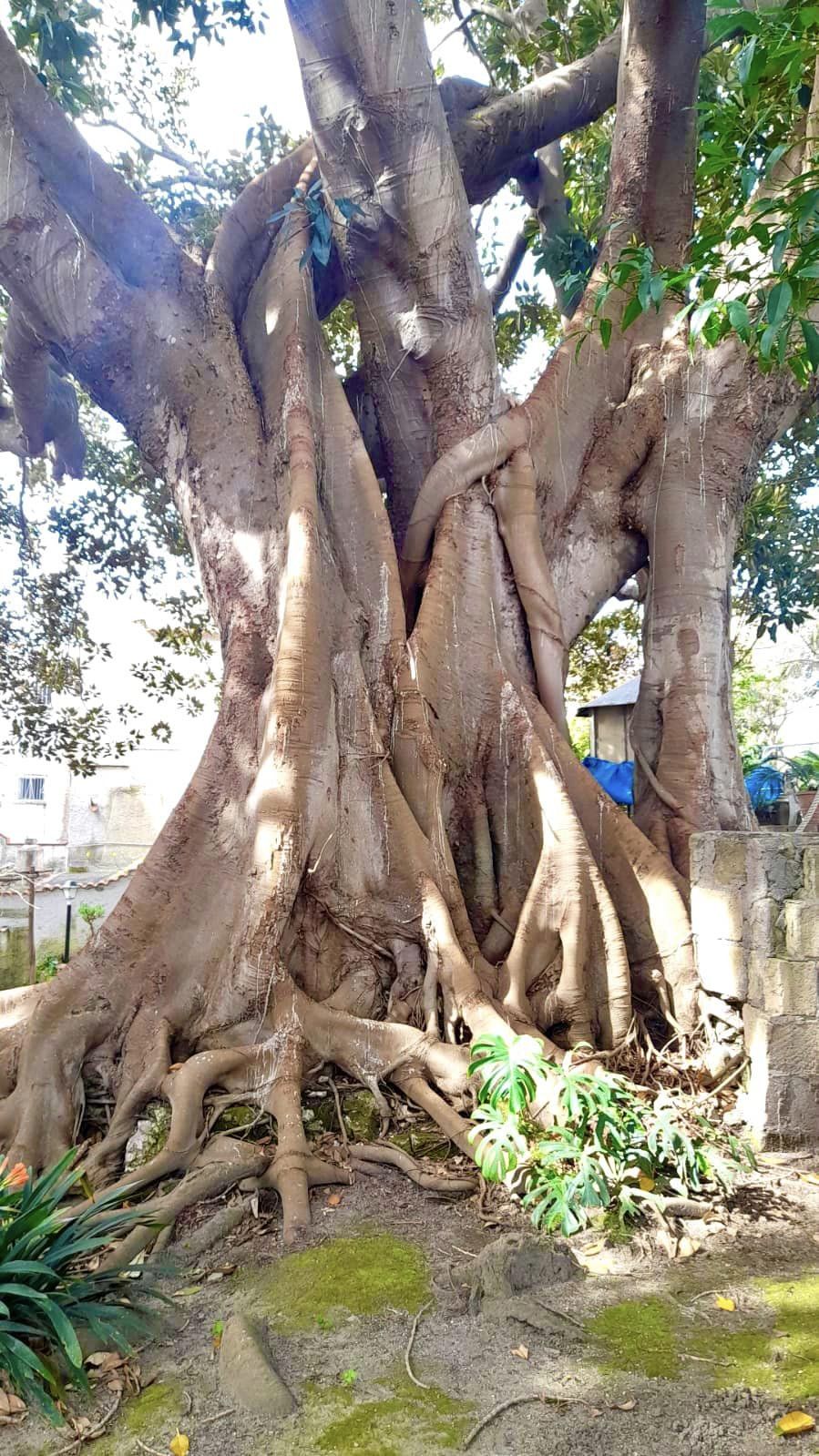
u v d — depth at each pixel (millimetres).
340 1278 3885
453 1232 4270
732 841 5559
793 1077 5016
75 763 14039
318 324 7785
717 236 3648
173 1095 5102
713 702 7582
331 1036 5527
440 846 6324
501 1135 4398
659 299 3639
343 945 6055
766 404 7922
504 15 11430
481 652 7117
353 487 7168
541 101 8969
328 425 7340
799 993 5020
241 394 7348
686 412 7941
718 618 7730
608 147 10992
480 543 7371
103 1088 5664
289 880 5711
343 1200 4652
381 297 7844
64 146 6879
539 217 11352
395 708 6637
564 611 7812
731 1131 5145
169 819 6293
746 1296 3693
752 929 5293
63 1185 3961
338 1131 5219
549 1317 3527
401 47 7062
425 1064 5383
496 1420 2990
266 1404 3084
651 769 7656
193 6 7641
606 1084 4492
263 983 5590
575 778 6773
